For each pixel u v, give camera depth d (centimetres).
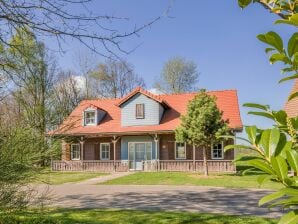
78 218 1055
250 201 1404
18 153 543
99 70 4594
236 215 1095
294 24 134
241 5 180
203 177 2339
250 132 134
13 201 642
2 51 626
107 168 2977
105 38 568
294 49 145
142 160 2975
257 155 130
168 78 4703
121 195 1662
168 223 989
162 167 2858
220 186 1923
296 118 144
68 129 639
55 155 602
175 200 1473
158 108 2945
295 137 137
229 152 2750
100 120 3181
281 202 110
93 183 2217
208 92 3141
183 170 2789
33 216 896
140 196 1617
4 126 570
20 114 612
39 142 581
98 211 1195
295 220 106
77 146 3184
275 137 127
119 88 4869
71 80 3641
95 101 3466
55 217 1048
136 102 3005
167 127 2861
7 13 550
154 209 1250
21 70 633
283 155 123
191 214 1117
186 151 2894
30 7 545
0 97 616
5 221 701
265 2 174
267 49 151
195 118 2303
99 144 3138
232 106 2936
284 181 116
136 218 1059
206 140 2281
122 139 3044
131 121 3009
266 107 156
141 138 2994
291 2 165
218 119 2273
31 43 614
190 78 4697
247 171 128
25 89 634
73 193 1748
